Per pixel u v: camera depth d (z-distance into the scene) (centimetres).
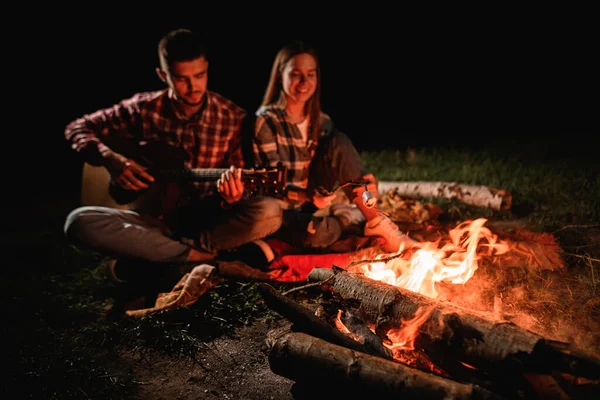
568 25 1175
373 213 393
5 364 308
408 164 658
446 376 248
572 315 300
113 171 393
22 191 660
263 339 315
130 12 1135
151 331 331
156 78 1078
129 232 374
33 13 1104
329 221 405
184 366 302
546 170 573
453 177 581
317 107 407
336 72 1197
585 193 486
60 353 316
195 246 385
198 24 1180
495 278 345
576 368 207
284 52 395
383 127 920
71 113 961
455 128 877
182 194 408
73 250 462
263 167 382
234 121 416
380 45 1242
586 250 375
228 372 292
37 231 520
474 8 1213
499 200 480
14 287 403
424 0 1226
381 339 258
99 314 365
